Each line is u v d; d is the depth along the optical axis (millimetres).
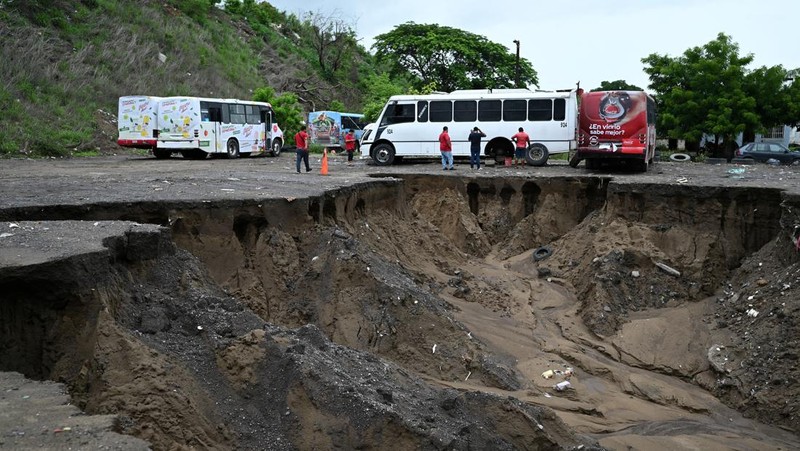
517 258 16703
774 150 29891
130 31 39438
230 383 6312
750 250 13930
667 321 12023
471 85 47438
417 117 24922
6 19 32688
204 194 11375
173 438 5512
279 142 33938
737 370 10359
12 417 4328
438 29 48781
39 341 6145
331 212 12953
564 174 18938
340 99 50781
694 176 17891
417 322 10180
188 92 37594
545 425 7305
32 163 23297
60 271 6176
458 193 18469
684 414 9664
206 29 46594
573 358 10898
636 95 19031
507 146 24500
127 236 7414
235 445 5805
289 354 6406
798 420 9188
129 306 6793
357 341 9789
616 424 9133
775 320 10750
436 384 9398
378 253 12984
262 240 10844
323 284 10422
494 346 10930
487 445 6535
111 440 4062
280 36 55594
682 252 13781
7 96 28156
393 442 5953
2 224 7898
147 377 5781
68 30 36000
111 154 29719
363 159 29344
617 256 13508
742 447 8578
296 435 5973
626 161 19891
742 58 33500
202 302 7109
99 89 33625
